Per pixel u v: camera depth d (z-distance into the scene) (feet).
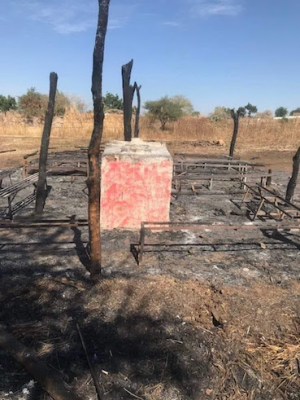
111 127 82.07
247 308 12.57
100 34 11.07
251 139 79.71
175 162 33.96
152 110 88.48
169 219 20.81
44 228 19.63
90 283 13.87
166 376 9.79
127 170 18.72
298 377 9.89
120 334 11.25
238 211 23.91
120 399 9.07
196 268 15.52
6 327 11.42
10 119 89.51
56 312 12.21
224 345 10.89
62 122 85.05
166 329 11.46
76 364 10.09
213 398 9.23
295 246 18.42
